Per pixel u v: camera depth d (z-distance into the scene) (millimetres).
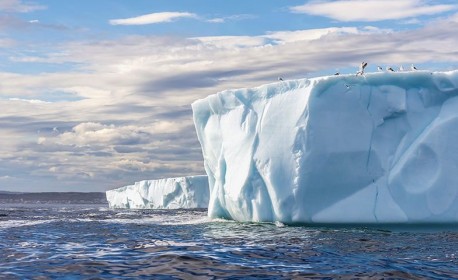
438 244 14945
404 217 18953
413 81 20188
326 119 19625
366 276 10047
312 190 19359
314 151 19422
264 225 20891
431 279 9789
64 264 11500
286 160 19766
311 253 13141
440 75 20031
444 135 19750
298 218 19438
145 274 10297
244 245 14820
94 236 18344
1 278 9828
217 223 23109
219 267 11070
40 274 10273
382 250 13703
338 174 19359
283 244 14969
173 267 11086
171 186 52469
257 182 20609
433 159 19609
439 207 19219
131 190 61812
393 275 10141
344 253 13164
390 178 19375
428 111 20234
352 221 18984
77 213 40562
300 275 10164
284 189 19625
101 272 10500
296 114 20000
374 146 19641
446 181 19438
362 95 19859
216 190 23906
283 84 20859
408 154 19578
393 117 19953
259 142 20641
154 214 37375
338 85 19938
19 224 25344
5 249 14391
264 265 11320
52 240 17000
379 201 19109
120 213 40125
